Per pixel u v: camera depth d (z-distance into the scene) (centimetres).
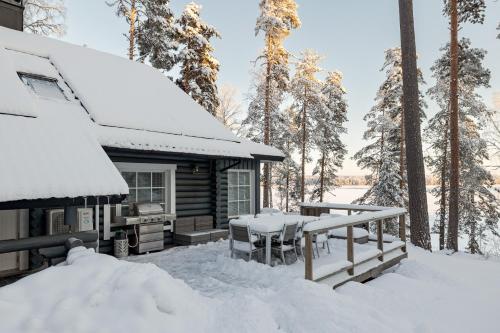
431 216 2911
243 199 1111
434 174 1909
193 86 1992
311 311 369
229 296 467
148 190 848
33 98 653
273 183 2889
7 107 524
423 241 918
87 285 316
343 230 851
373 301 459
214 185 1005
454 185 1215
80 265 353
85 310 284
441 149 1786
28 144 465
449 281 593
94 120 710
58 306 282
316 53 2255
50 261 431
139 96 941
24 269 588
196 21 2066
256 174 1138
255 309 363
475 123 1883
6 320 264
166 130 827
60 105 694
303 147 2262
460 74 1603
